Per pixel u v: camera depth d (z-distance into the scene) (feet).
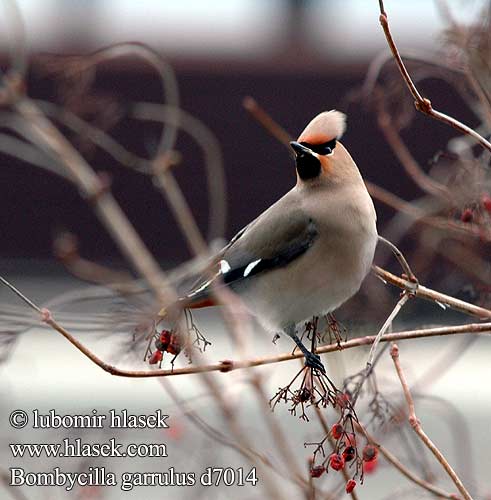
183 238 71.15
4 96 47.06
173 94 46.42
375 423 31.83
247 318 38.81
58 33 72.84
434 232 39.88
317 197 35.68
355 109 67.21
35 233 73.05
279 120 70.08
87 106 48.93
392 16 71.31
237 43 72.74
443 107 63.00
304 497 32.22
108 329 29.94
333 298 35.81
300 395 29.86
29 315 29.19
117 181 70.49
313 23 73.82
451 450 48.16
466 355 56.44
